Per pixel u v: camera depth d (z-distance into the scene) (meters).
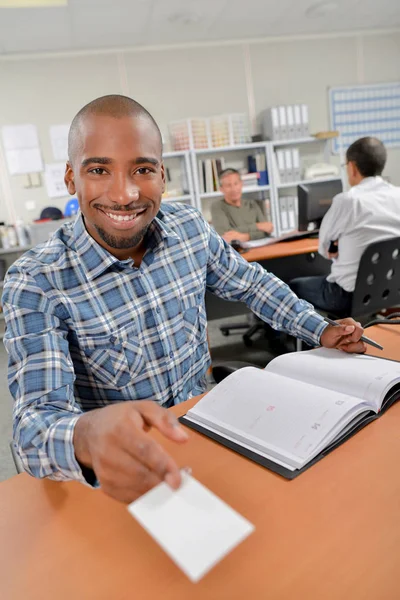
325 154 4.54
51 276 0.82
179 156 4.22
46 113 3.98
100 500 0.55
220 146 4.10
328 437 0.59
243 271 1.12
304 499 0.51
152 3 3.19
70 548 0.48
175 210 1.08
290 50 4.45
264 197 4.40
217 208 3.75
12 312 0.76
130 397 0.90
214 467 0.58
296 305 1.02
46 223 3.69
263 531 0.47
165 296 0.94
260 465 0.58
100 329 0.85
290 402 0.67
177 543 0.34
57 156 4.05
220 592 0.40
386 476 0.53
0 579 0.44
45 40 3.62
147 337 0.91
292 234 2.78
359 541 0.44
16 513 0.54
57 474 0.55
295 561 0.43
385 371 0.72
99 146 0.73
